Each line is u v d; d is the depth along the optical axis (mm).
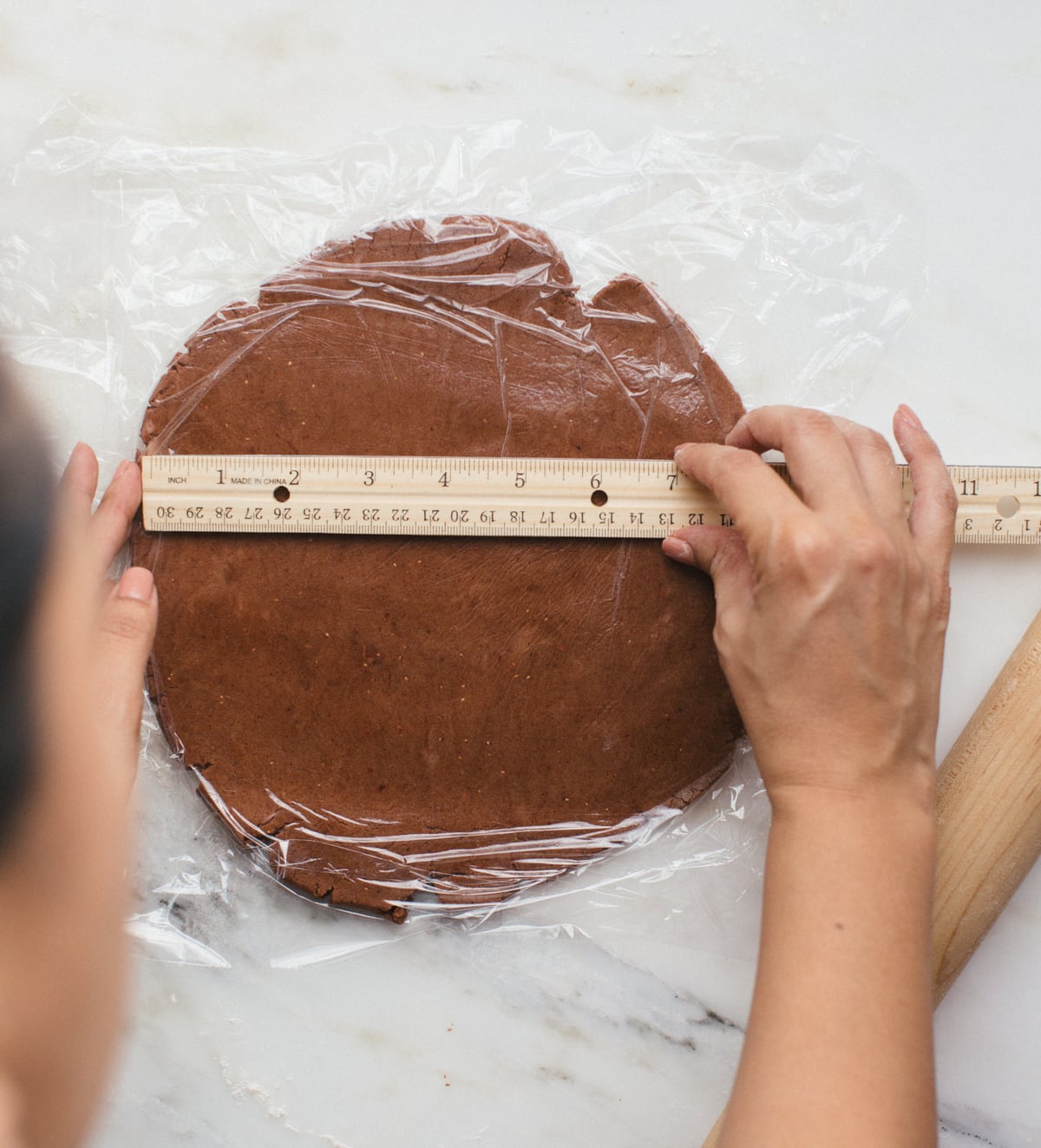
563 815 790
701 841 821
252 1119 808
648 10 854
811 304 852
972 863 739
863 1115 507
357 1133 809
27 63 847
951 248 856
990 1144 818
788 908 579
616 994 818
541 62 853
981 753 749
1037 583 844
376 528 780
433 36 854
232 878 815
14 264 836
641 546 788
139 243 840
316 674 786
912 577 648
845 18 851
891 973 551
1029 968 830
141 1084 802
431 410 793
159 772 811
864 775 601
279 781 787
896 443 806
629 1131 809
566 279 802
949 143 847
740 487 675
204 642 783
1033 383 851
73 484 752
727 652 686
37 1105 384
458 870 788
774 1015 548
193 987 812
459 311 797
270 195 846
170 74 849
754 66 852
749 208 854
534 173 853
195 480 777
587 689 788
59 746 344
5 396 337
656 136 852
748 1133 517
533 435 794
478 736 787
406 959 818
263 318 794
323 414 790
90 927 378
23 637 325
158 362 835
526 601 787
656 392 797
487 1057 815
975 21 846
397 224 799
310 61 853
